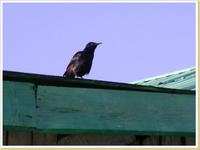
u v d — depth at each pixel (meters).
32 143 6.34
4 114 6.08
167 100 7.53
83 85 7.17
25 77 6.72
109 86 7.34
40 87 6.75
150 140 7.08
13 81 6.62
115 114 6.87
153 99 7.45
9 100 6.30
